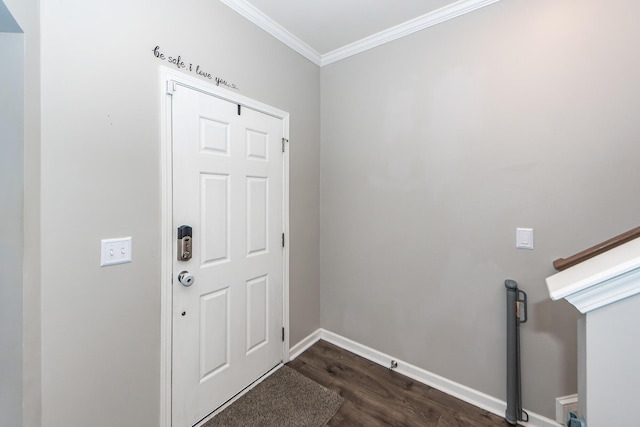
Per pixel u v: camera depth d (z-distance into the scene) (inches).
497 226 61.4
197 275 57.6
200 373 58.5
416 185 72.6
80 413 42.6
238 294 66.6
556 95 54.4
